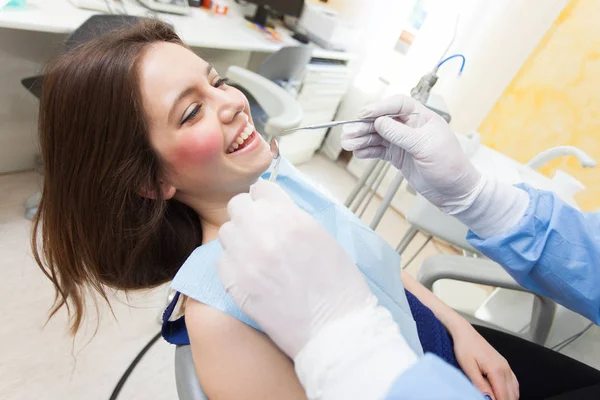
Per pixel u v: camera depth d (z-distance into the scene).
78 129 0.54
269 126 1.34
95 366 1.16
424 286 0.89
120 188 0.57
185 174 0.59
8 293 1.24
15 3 1.20
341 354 0.35
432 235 1.36
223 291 0.51
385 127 0.72
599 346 1.05
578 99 1.69
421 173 0.74
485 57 1.92
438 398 0.27
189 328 0.50
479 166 1.29
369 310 0.39
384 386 0.32
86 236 0.60
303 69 2.02
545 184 1.30
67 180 0.57
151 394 1.17
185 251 0.68
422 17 2.17
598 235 0.69
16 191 1.63
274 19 2.48
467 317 1.05
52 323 1.21
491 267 0.94
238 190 0.65
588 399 0.67
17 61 1.54
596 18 1.58
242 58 2.28
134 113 0.53
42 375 1.09
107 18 1.09
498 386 0.67
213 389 0.46
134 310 1.33
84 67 0.52
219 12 2.06
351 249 0.71
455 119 2.10
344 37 2.30
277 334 0.40
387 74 2.42
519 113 1.88
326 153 2.89
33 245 0.66
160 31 0.59
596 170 1.66
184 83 0.55
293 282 0.40
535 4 1.72
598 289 0.68
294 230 0.42
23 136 1.68
